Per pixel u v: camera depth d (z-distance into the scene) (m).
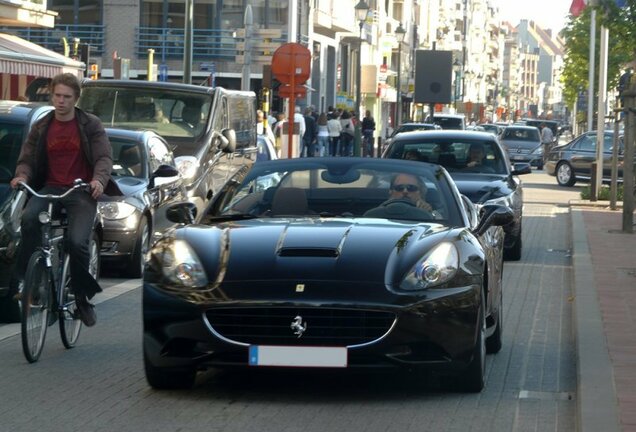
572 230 27.03
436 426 8.94
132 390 10.16
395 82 108.81
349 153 62.56
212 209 11.30
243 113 27.28
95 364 11.34
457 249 10.07
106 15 66.12
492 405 9.69
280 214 11.11
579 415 9.04
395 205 11.15
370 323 9.47
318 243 9.97
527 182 53.22
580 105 83.00
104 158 11.59
